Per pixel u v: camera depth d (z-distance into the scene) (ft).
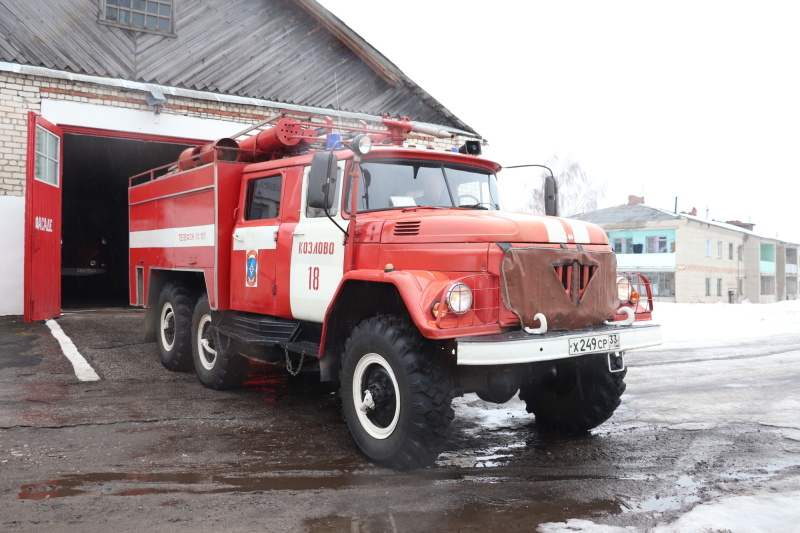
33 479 13.29
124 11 42.93
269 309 19.47
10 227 38.96
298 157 19.43
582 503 12.17
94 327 35.19
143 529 10.79
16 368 24.61
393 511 11.73
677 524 10.98
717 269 149.28
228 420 18.54
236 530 10.80
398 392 13.78
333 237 17.06
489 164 19.15
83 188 67.67
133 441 16.16
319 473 13.97
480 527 11.00
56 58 40.40
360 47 50.21
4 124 38.65
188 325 24.76
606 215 143.74
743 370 27.73
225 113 45.96
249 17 47.32
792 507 11.75
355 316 16.72
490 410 20.45
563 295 14.60
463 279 13.64
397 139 20.48
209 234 21.89
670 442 16.69
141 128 42.96
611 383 16.60
